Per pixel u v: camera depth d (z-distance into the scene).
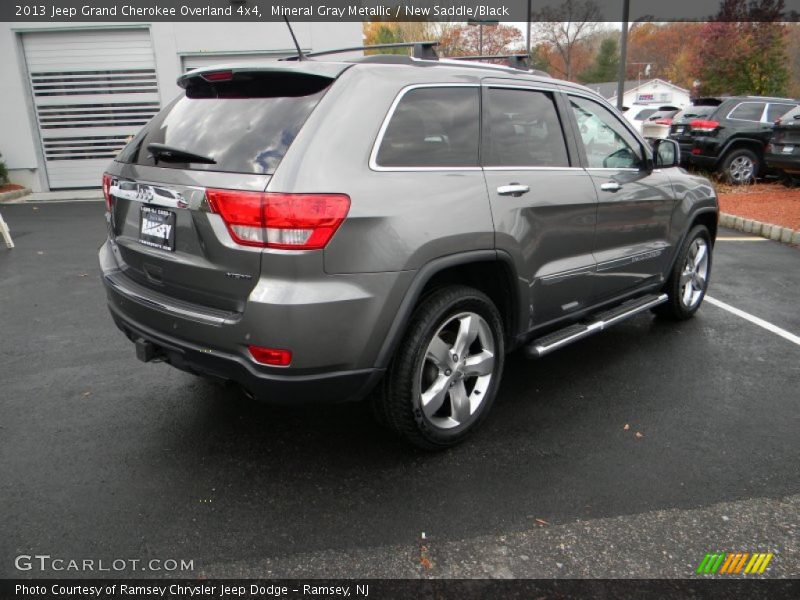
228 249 2.45
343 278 2.48
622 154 4.12
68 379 3.91
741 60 24.59
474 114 3.09
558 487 2.82
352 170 2.52
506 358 4.37
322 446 3.15
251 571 2.29
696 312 5.38
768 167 12.21
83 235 8.73
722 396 3.75
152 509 2.63
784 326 5.01
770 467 2.99
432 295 2.87
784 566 2.34
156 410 3.51
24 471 2.89
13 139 13.54
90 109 13.74
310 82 2.70
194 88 3.16
